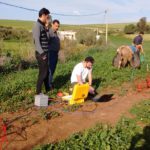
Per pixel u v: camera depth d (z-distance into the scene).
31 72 16.20
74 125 8.77
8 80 13.78
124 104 11.05
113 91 12.99
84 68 11.41
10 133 8.04
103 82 14.07
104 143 7.37
